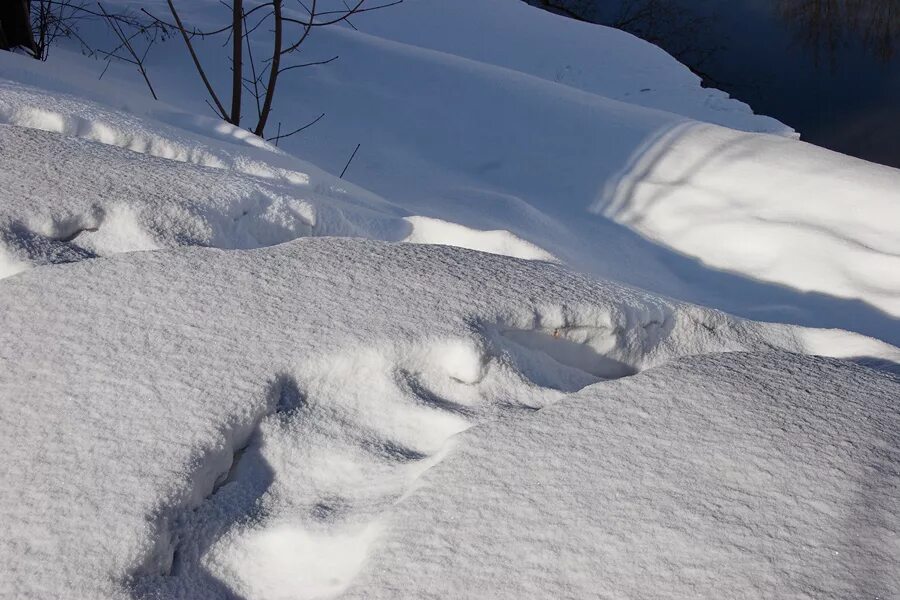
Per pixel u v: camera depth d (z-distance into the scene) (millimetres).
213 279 2402
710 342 2807
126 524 1671
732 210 5918
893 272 5004
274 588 1717
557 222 5855
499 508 1681
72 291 2309
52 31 9227
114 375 2021
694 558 1552
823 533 1602
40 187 2844
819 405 1989
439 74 8367
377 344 2160
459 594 1518
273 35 9430
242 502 1855
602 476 1744
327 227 3352
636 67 12156
